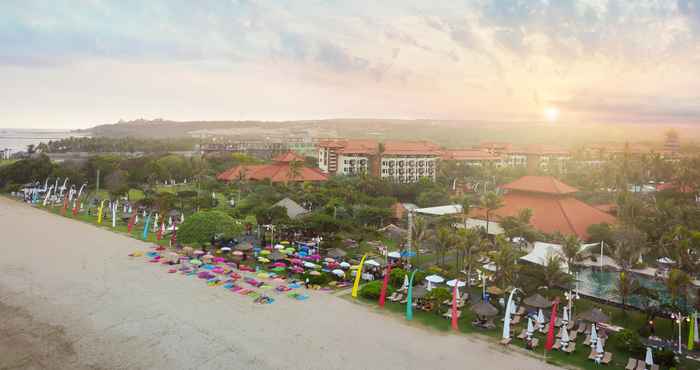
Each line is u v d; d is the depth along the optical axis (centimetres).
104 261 7631
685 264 6253
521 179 10912
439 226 8856
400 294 6241
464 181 19812
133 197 15312
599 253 7700
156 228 10344
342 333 4984
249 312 5531
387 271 6412
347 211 11062
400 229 9956
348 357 4428
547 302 5278
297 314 5506
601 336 4881
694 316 4975
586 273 7050
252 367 4200
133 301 5800
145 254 8144
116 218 11800
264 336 4859
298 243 8931
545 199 9981
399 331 5084
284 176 17138
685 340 4919
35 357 4378
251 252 8362
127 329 4984
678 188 13300
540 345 4759
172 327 5041
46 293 6047
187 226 8262
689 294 5397
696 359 4450
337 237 9169
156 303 5744
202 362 4284
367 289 6222
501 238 7231
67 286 6331
